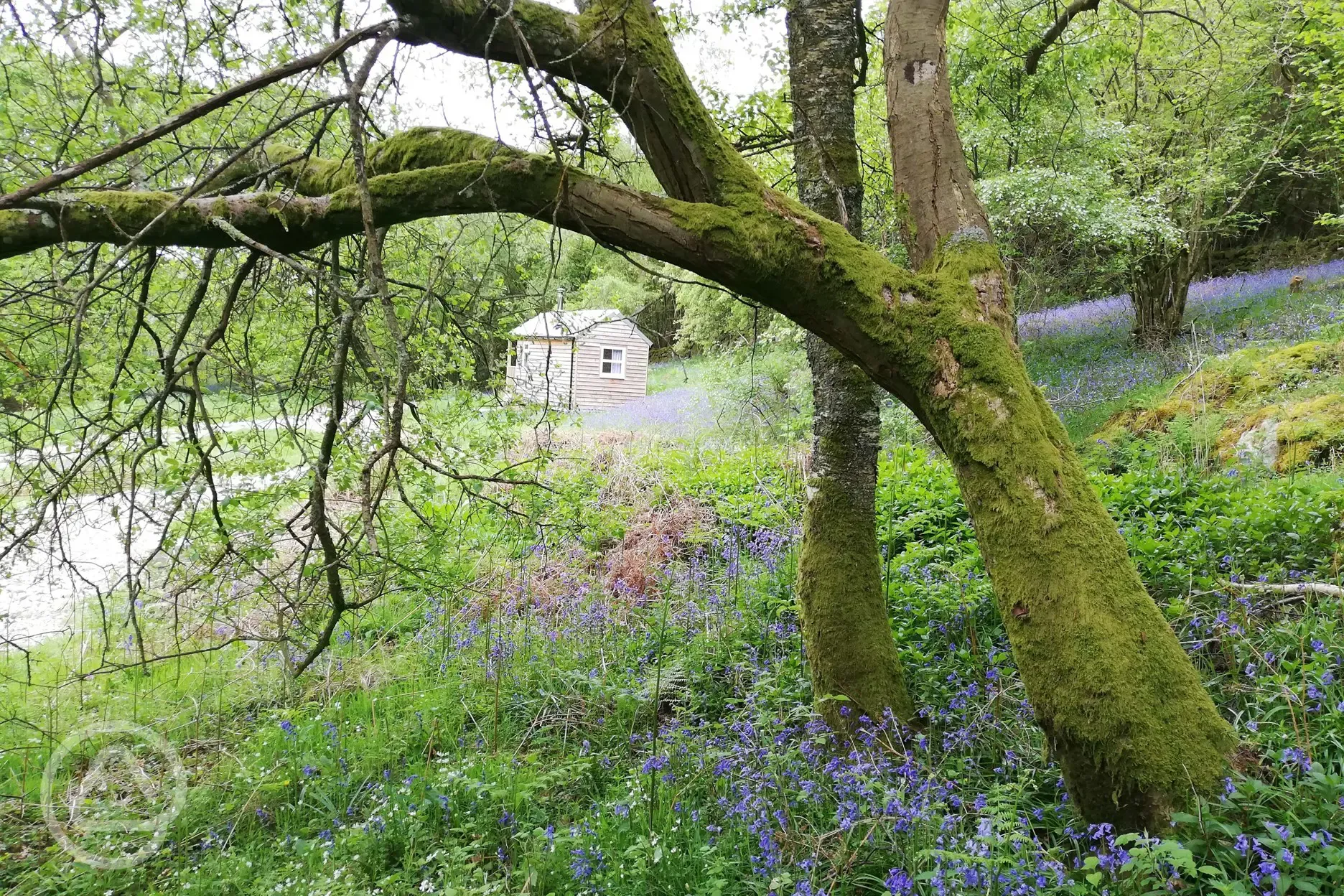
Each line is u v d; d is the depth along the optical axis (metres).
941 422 3.16
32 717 5.88
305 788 4.64
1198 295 16.64
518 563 7.30
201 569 4.40
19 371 4.20
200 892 3.86
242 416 4.84
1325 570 4.36
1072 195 11.41
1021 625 2.92
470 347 5.02
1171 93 12.70
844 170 4.33
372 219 2.80
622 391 25.44
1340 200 17.30
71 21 3.78
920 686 4.34
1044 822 3.09
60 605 6.14
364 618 7.29
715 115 5.34
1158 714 2.70
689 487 9.87
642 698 5.10
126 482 4.76
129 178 3.88
